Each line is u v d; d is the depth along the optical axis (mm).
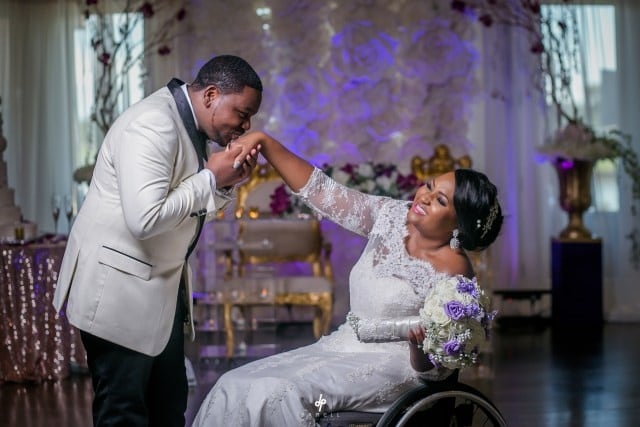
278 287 6492
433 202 3180
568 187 7465
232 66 3004
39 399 5242
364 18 7723
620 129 7746
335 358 3162
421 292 3137
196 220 3104
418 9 7734
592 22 7742
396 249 3230
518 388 5445
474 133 7809
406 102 7766
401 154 7766
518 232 7855
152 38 7613
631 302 7840
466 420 3072
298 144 7742
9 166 7582
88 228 3006
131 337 2975
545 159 7414
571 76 7680
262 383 2982
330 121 7750
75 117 7629
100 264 2967
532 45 7555
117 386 3016
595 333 7230
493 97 7719
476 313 2857
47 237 6062
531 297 7707
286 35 7711
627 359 6246
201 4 7652
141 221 2787
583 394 5285
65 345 5758
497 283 7895
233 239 6512
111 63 7387
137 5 7582
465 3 7727
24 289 5652
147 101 2967
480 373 5723
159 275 3035
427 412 3000
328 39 7738
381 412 3107
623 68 7719
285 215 6766
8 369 5645
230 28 7680
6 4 7570
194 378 5445
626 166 7723
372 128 7746
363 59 7715
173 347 3203
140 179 2805
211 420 3043
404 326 2982
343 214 3389
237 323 6676
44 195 7621
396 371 3137
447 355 2859
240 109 3008
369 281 3211
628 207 7812
